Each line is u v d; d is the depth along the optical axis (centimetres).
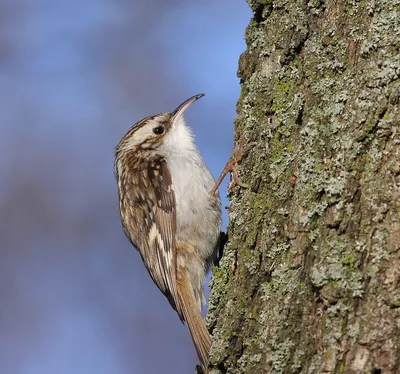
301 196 535
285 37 598
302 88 574
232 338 554
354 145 515
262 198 582
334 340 480
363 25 543
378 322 470
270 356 516
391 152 503
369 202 498
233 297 569
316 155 536
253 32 648
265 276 548
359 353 469
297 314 507
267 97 607
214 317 607
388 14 533
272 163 580
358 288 482
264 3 635
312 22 581
